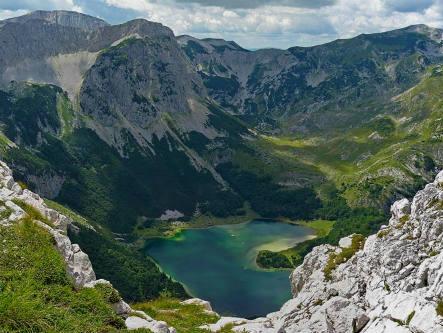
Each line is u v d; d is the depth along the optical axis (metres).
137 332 38.50
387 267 50.34
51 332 31.45
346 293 55.19
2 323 29.94
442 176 59.22
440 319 35.19
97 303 39.53
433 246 48.56
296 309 59.66
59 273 41.31
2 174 59.41
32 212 51.06
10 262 40.22
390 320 38.88
